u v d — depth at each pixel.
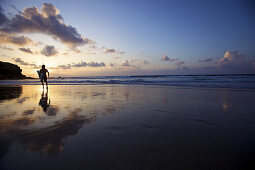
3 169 1.24
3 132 2.07
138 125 2.38
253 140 1.80
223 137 1.90
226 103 4.29
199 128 2.25
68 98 5.43
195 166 1.26
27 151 1.54
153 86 11.35
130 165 1.28
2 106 3.99
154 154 1.47
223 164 1.28
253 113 3.16
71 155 1.46
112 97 5.62
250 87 9.38
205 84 12.47
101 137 1.89
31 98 5.51
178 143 1.72
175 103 4.33
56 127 2.28
